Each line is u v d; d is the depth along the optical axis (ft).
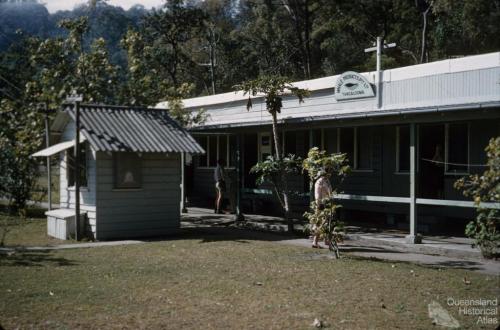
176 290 27.86
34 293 27.14
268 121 56.80
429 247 40.55
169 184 50.39
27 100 64.49
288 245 43.50
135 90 63.87
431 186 52.85
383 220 58.95
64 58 64.49
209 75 198.29
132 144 46.14
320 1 160.04
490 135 47.70
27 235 49.49
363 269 33.19
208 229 54.54
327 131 63.52
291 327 22.03
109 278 30.58
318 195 39.06
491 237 37.04
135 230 48.49
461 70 48.26
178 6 187.83
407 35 148.66
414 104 51.90
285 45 175.83
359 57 161.48
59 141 53.57
